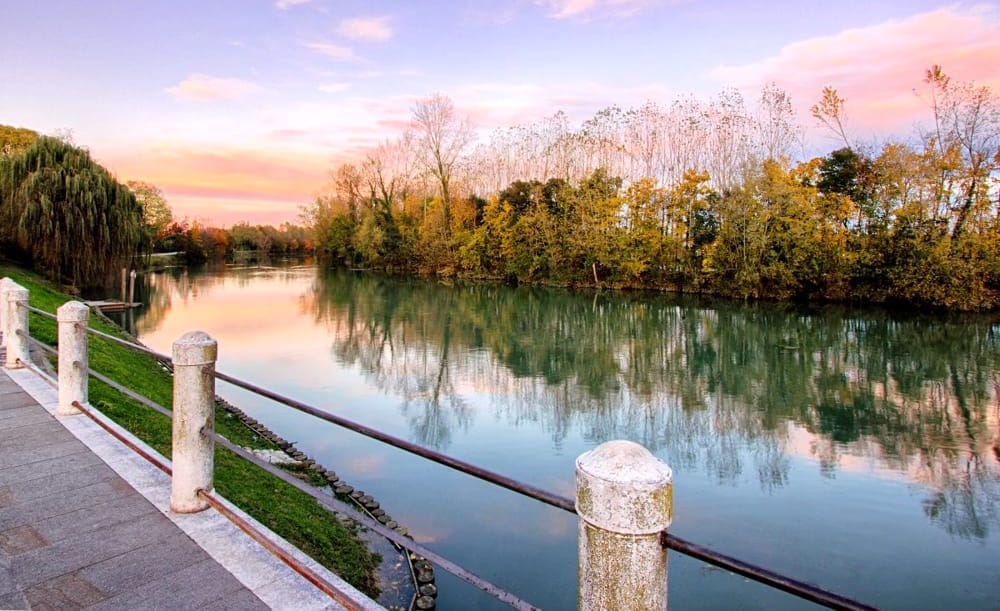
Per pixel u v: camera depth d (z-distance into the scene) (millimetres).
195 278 46656
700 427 10789
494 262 42594
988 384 13594
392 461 8516
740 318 24031
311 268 61594
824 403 12297
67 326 5289
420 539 6191
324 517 5883
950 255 23562
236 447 3154
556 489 7832
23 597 2592
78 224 23000
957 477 8281
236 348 17812
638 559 1298
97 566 2859
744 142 30359
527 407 12086
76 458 4285
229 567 2859
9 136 35562
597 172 35531
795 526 6820
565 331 21734
